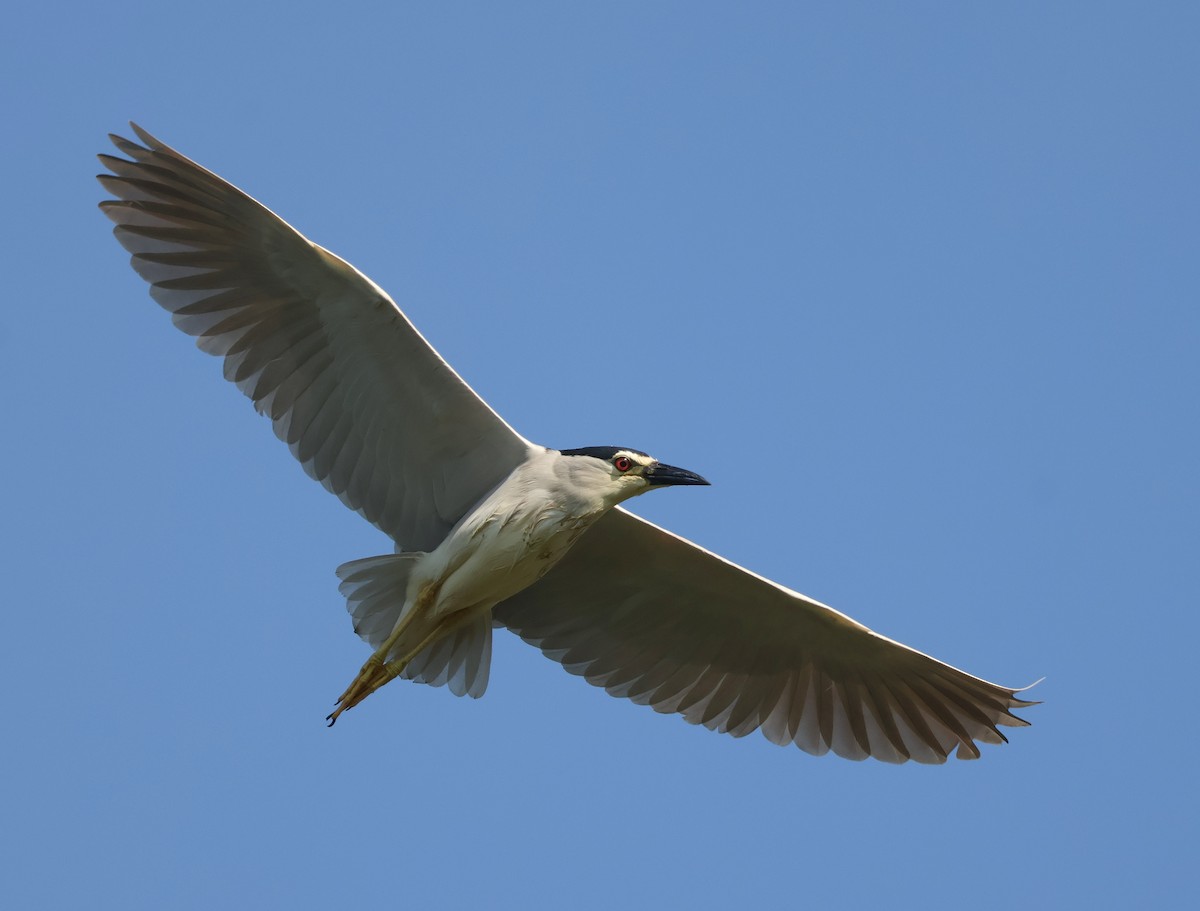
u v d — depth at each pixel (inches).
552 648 541.6
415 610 469.4
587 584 527.8
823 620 521.7
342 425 486.0
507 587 479.8
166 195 466.3
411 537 498.6
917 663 528.1
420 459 489.7
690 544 501.0
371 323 461.4
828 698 548.7
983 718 534.3
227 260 472.4
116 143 460.1
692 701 551.2
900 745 549.6
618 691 547.2
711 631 538.3
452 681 489.1
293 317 473.7
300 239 449.7
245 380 482.9
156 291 477.1
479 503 483.8
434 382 469.4
